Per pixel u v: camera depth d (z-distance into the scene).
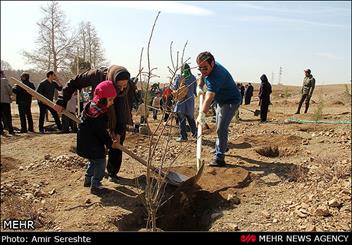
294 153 6.81
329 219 4.04
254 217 4.24
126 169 5.91
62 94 4.96
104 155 4.81
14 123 13.24
